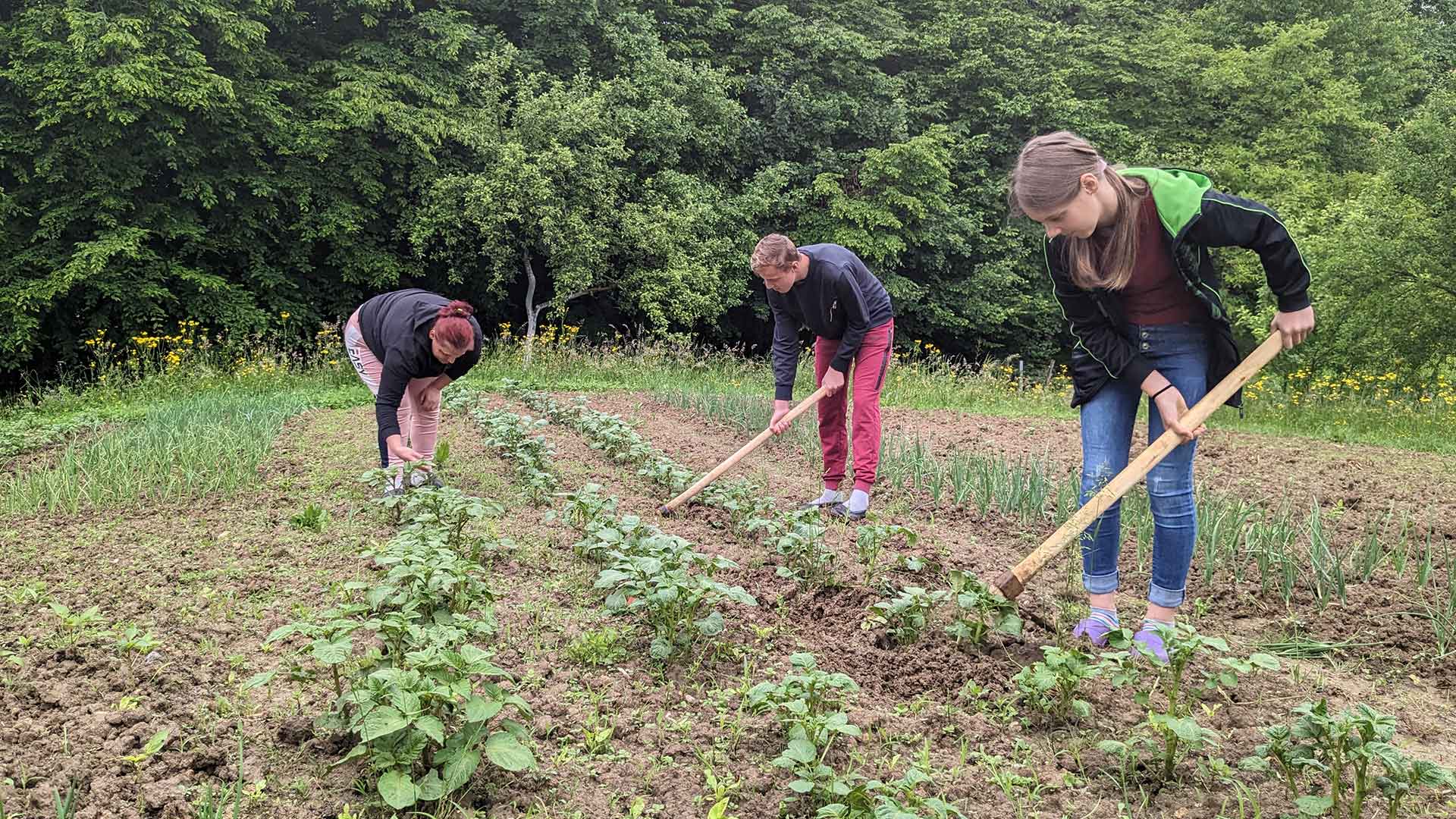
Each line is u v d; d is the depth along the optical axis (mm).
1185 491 3570
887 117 24672
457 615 3404
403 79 19656
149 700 3205
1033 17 28438
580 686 3432
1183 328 3490
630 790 2811
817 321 5797
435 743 2771
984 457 7367
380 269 20062
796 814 2703
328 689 3293
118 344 17906
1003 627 3582
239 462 6840
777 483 6980
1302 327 3264
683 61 22703
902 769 2912
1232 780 2846
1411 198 16062
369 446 7820
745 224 23312
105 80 15617
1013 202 3340
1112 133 27250
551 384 13570
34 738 2967
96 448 7203
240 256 19484
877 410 5969
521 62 21312
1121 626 4133
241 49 17797
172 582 4418
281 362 14742
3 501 5965
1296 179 25625
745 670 3516
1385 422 11227
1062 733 3164
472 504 4676
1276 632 4121
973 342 27891
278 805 2670
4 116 16641
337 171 19484
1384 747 2467
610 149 19234
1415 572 4934
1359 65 30703
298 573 4539
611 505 4906
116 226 16844
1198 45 28812
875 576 4602
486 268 20000
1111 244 3283
